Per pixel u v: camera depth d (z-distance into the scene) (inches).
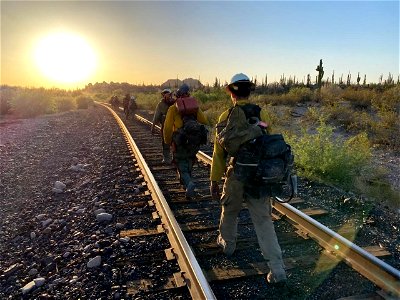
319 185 268.7
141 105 1323.8
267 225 135.2
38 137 598.5
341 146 305.0
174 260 155.8
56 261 171.2
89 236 190.4
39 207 254.2
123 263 155.7
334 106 575.5
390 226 191.6
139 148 433.7
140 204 229.1
